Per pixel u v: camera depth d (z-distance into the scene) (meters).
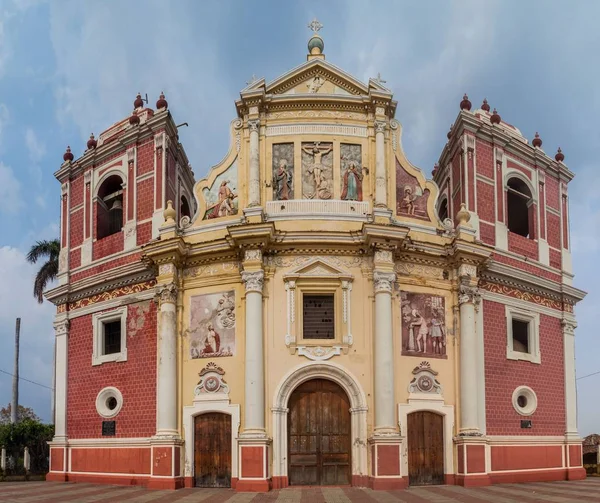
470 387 25.77
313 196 26.56
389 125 28.00
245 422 24.14
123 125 32.25
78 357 30.34
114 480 27.23
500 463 27.03
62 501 20.48
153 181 29.45
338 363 24.77
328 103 27.31
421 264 26.66
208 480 24.95
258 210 25.70
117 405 28.03
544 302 30.84
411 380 25.42
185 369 25.97
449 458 25.41
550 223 32.50
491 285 28.59
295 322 25.03
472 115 29.72
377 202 26.17
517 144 31.28
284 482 24.00
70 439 29.67
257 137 26.95
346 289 25.22
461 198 29.53
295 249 25.53
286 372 24.66
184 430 25.44
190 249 26.42
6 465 32.28
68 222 32.81
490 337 28.03
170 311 26.08
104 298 29.81
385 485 23.27
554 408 29.86
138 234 29.41
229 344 25.47
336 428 24.81
